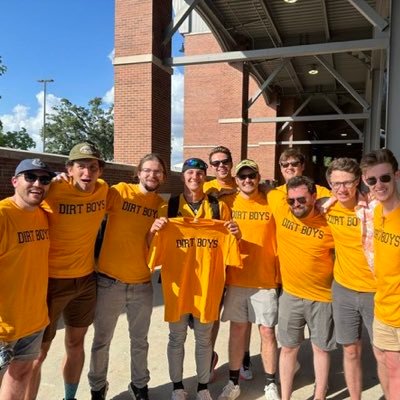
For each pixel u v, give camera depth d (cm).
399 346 262
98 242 331
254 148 2544
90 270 316
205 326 334
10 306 253
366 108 1778
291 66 2042
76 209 295
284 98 2595
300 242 312
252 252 346
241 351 353
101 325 331
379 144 1532
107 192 324
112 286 326
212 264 332
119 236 326
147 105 1159
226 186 405
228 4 1361
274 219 344
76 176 295
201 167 336
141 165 332
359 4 995
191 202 342
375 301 275
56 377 396
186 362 431
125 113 1182
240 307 350
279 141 2577
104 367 338
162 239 330
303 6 1388
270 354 349
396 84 818
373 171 253
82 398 359
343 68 2094
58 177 297
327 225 307
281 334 331
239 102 1961
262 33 1614
